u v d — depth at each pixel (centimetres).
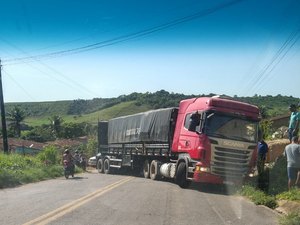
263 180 1577
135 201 1249
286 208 1190
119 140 2828
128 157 2631
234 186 1616
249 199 1376
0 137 6856
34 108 11319
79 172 3222
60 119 8625
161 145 2094
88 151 5178
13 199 1298
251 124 1670
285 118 3828
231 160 1620
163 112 2102
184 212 1070
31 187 1744
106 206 1138
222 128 1628
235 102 1666
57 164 3175
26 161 2681
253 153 1652
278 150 2020
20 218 948
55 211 1045
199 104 1711
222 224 929
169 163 1966
